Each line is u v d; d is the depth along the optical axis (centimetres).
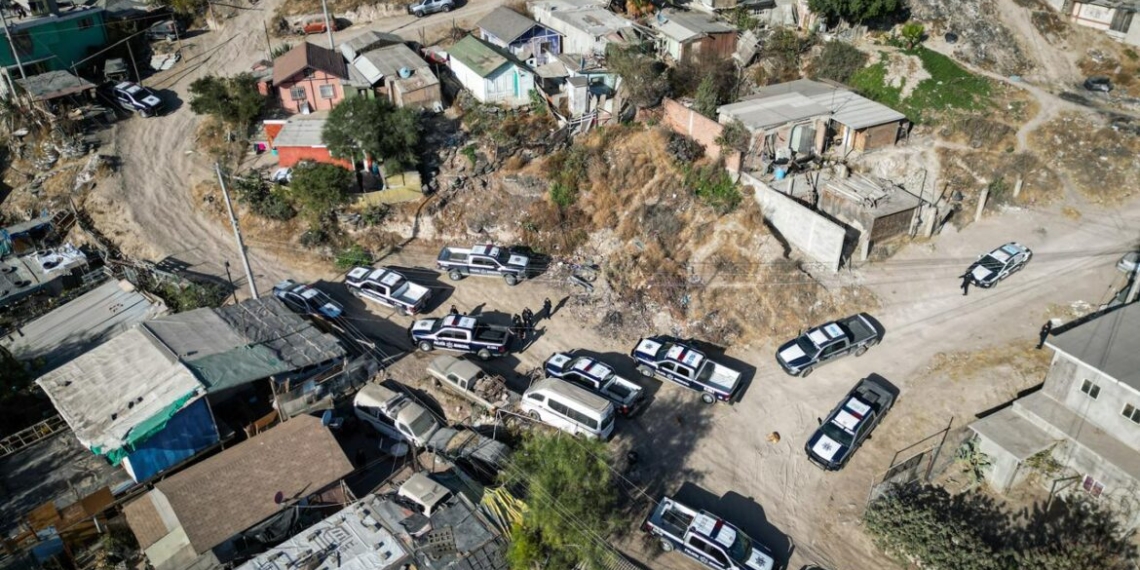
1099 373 2827
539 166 4475
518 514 2736
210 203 4669
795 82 4912
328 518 2753
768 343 3694
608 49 4944
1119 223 4128
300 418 3123
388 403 3225
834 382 3453
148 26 6356
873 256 4003
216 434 3081
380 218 4431
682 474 3105
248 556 2669
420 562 2600
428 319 3788
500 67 4959
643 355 3506
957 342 3547
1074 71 5091
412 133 4381
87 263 4297
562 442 2741
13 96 5547
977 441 3000
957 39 5212
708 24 5169
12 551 2628
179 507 2698
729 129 4219
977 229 4156
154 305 3981
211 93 5000
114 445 2773
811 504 2975
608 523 2697
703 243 4047
